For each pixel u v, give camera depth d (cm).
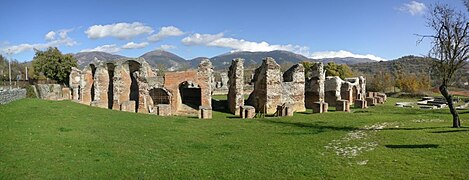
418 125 2628
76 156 1580
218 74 8306
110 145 1856
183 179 1354
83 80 5034
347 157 1689
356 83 5731
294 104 4278
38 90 5831
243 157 1697
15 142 1733
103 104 4856
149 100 4534
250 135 2320
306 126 2683
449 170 1438
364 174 1414
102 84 4881
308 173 1435
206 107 3359
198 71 4434
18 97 4109
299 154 1758
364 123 2783
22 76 9306
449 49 2416
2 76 8269
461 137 2084
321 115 3412
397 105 4966
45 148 1670
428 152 1739
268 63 4150
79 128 2277
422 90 8156
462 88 7894
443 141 1984
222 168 1501
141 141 2039
